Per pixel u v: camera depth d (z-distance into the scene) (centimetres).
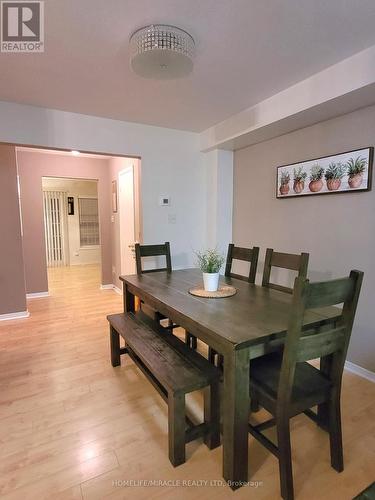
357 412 194
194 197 369
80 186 777
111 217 526
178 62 171
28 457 159
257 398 146
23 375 240
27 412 195
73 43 174
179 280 259
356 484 143
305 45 179
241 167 350
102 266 533
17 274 376
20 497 137
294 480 145
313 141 262
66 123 289
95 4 143
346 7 146
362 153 222
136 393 217
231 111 289
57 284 572
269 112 258
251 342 134
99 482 145
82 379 235
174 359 178
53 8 146
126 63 197
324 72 209
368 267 227
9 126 265
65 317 382
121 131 316
